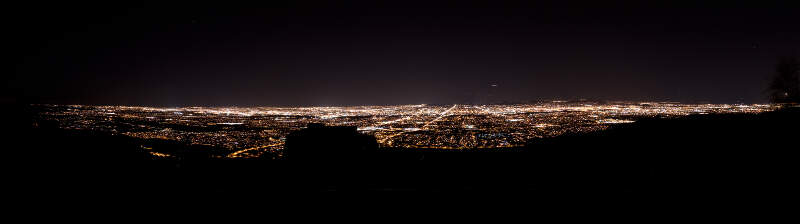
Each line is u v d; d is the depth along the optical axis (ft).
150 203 23.17
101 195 25.09
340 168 39.29
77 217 20.57
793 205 21.01
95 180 30.45
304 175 35.53
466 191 26.23
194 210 21.85
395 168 39.63
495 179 32.81
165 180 31.65
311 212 21.45
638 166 37.29
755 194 23.31
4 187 26.53
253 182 31.22
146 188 27.55
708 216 19.65
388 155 47.62
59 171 33.06
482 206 22.31
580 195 24.30
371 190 26.81
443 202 23.34
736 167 32.96
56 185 27.84
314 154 44.01
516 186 28.35
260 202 23.48
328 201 23.68
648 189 25.70
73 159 38.78
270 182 31.63
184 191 26.58
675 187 26.07
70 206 22.54
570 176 33.42
